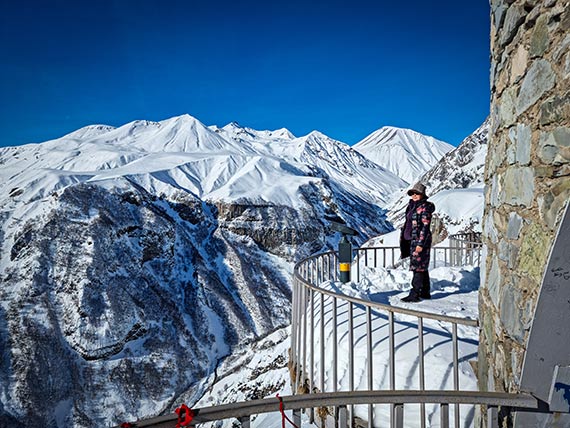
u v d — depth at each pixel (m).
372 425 3.19
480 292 2.95
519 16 2.01
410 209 5.50
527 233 1.98
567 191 1.60
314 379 4.13
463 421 2.99
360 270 7.81
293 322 5.11
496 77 2.58
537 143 1.86
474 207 22.91
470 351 3.53
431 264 11.02
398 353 3.58
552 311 1.74
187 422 1.50
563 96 1.60
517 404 1.80
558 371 1.76
